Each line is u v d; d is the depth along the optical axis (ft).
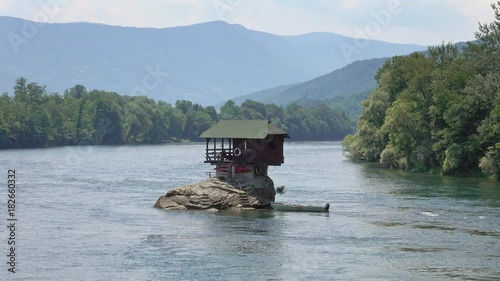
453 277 161.68
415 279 160.45
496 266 171.42
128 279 160.45
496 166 381.60
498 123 378.73
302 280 159.74
